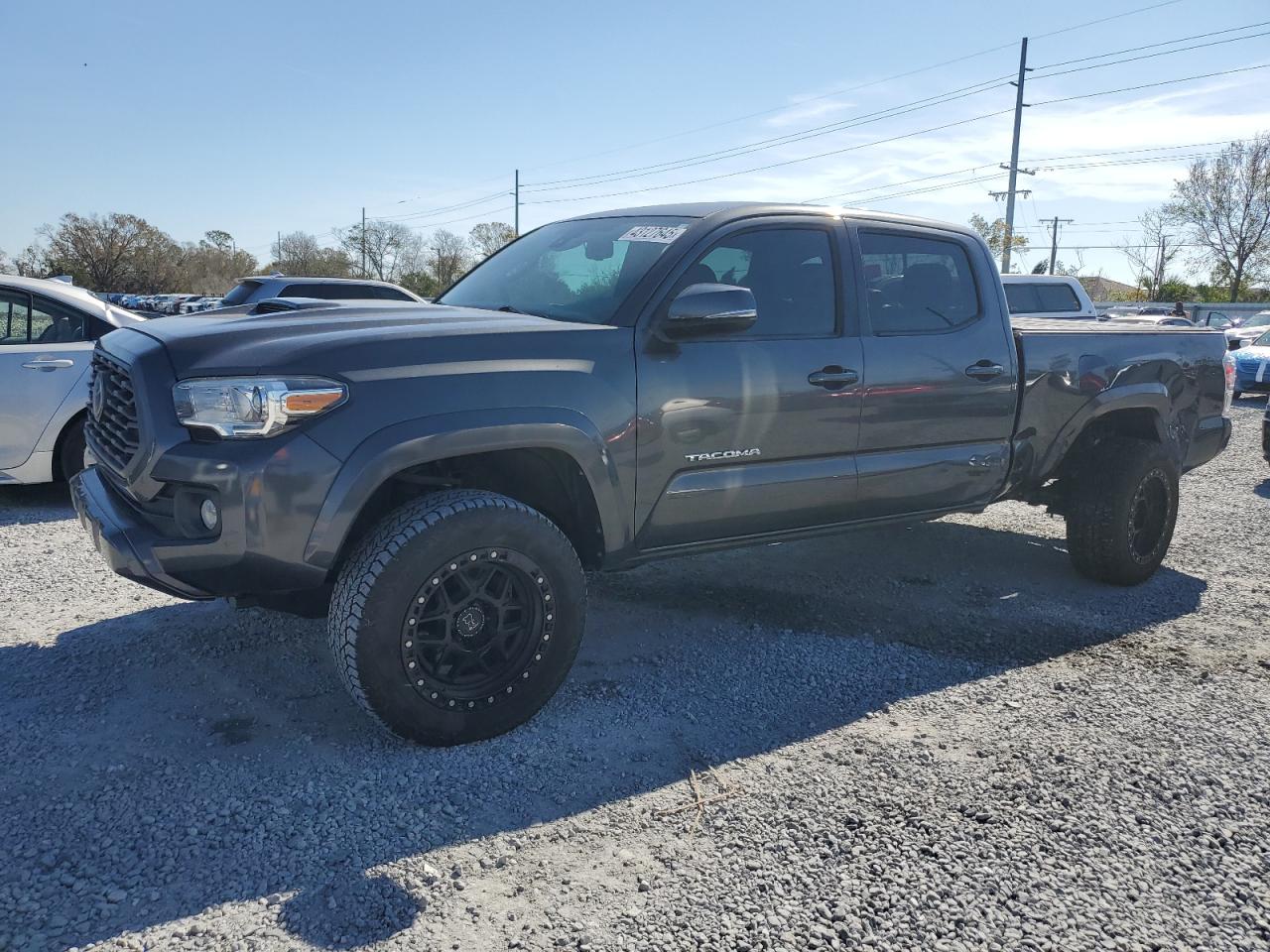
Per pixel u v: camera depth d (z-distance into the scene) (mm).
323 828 2613
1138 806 2836
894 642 4188
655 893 2367
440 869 2449
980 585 5062
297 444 2787
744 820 2713
